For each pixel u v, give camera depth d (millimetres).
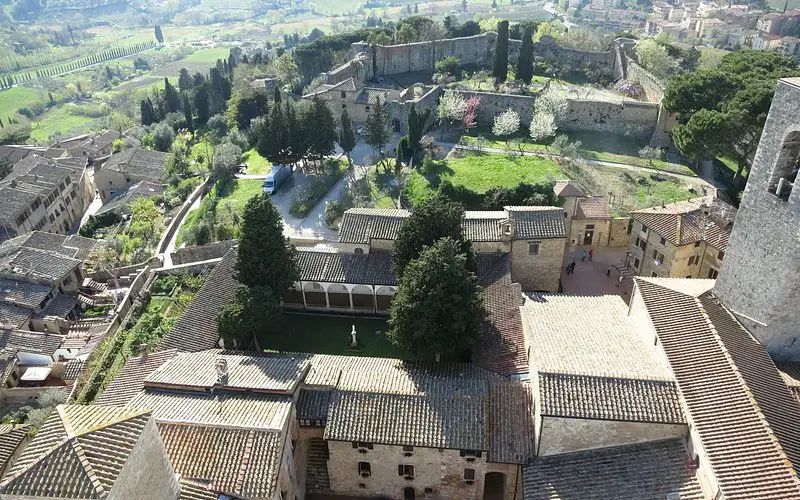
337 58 147000
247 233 52531
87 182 123500
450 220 52375
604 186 77312
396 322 46125
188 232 80188
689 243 57406
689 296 40219
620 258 68250
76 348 63000
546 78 122250
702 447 31297
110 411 27359
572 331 41844
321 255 60250
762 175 36375
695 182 78062
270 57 189125
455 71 127000
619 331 41750
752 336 38750
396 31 151250
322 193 87500
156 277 67688
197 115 149125
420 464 39500
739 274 39094
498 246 58594
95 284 77500
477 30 151750
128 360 48844
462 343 45250
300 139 91312
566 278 64250
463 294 44594
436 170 82188
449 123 102688
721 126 72312
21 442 45875
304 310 61219
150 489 26516
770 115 35312
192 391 40312
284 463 36031
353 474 40906
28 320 68312
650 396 34500
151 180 114000
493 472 39438
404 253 52875
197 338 51312
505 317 49438
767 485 28203
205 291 57062
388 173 88562
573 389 35125
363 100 110062
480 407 39031
